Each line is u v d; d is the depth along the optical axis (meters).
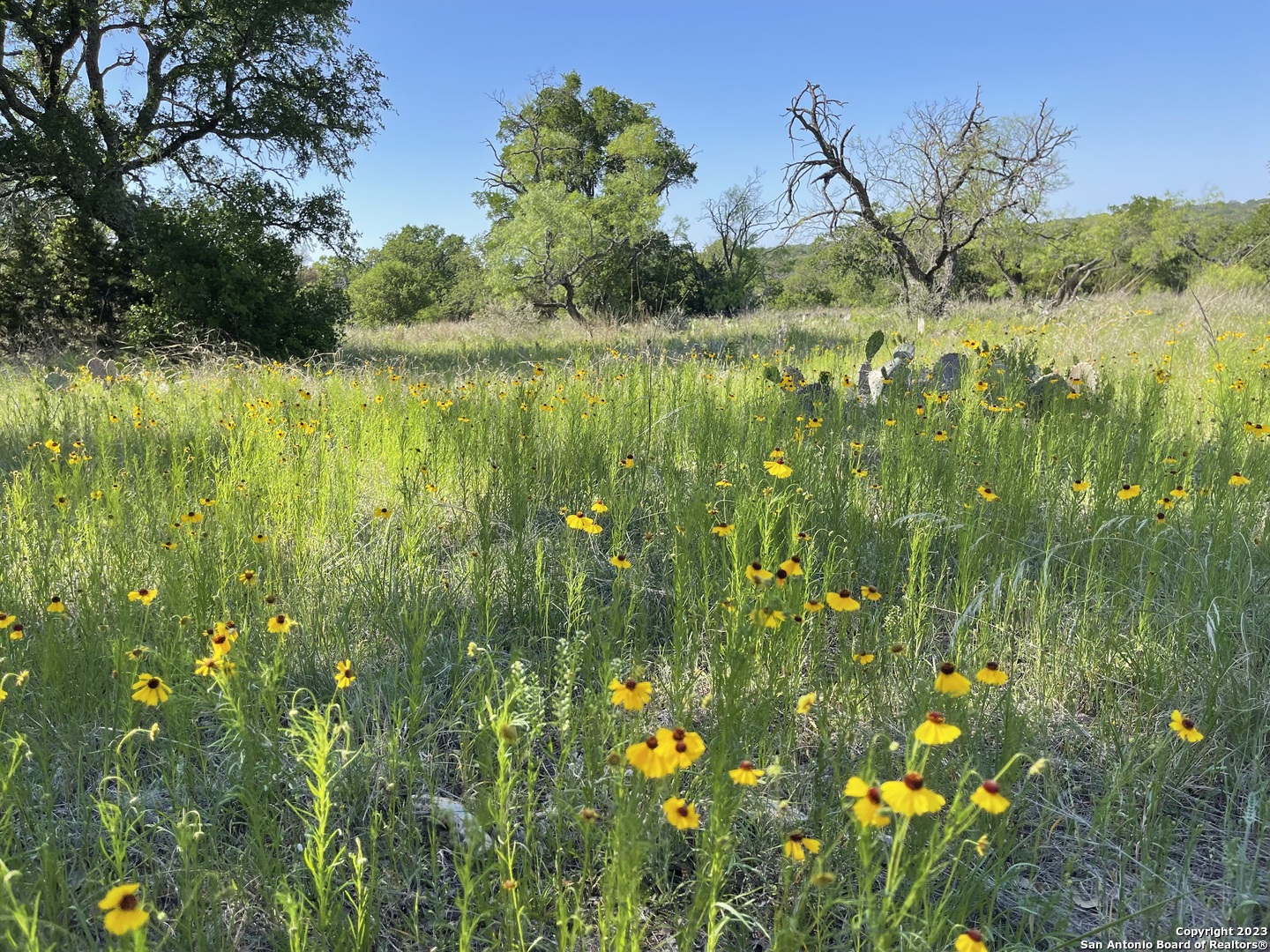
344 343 19.48
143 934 1.38
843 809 1.99
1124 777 2.24
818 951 1.83
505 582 3.69
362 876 1.99
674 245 36.25
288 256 16.58
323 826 1.88
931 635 3.30
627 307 30.52
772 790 2.37
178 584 3.02
